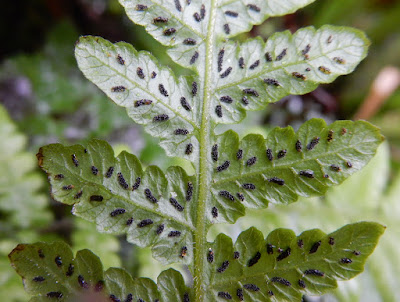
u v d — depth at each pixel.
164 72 0.15
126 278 0.14
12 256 0.14
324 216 0.18
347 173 0.14
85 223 0.18
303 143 0.14
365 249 0.14
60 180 0.14
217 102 0.15
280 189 0.14
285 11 0.15
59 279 0.14
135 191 0.14
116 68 0.14
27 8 0.24
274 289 0.14
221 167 0.15
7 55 0.24
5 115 0.19
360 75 0.24
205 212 0.15
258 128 0.19
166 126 0.15
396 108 0.23
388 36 0.24
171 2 0.15
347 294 0.17
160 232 0.14
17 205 0.18
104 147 0.14
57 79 0.23
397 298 0.17
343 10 0.24
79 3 0.24
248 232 0.14
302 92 0.15
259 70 0.15
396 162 0.21
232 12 0.15
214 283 0.14
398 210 0.18
